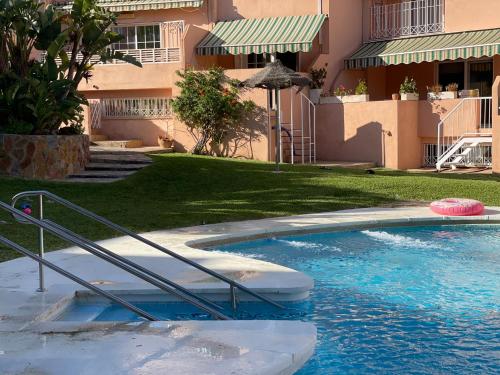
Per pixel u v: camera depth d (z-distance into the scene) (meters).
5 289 9.17
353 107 27.55
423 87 30.36
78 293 9.12
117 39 22.16
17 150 20.39
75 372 5.95
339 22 29.38
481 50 25.41
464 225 15.99
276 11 29.47
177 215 15.88
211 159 24.47
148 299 9.30
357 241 14.34
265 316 9.18
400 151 26.56
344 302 9.91
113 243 12.81
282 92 26.95
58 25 20.94
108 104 29.86
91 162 22.69
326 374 7.23
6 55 21.36
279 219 15.70
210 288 9.35
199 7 30.05
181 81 27.47
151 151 26.14
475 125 25.77
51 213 15.62
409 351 7.92
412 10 29.19
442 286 10.81
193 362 6.15
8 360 6.29
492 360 7.62
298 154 27.50
